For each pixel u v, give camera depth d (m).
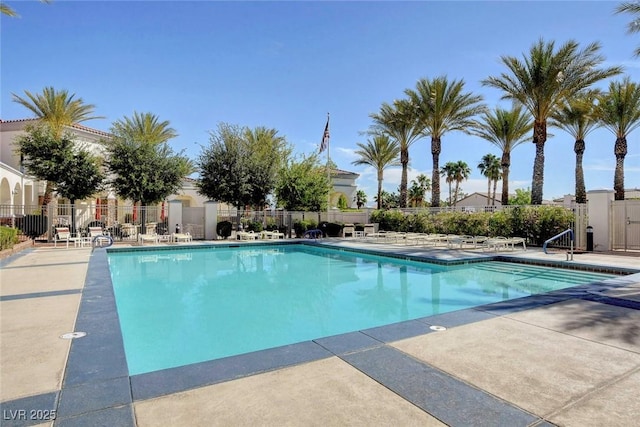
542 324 4.95
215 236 21.73
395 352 3.94
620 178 24.22
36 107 23.02
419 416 2.69
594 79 18.06
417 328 4.77
